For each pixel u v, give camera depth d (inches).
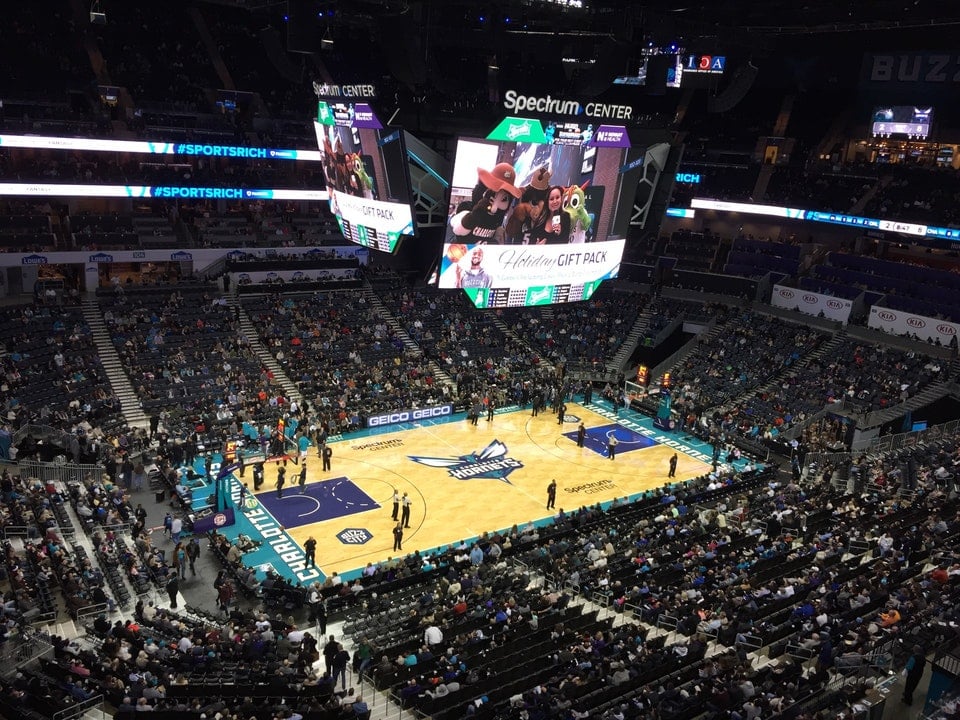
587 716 758.5
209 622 1016.9
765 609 995.3
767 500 1441.9
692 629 962.1
